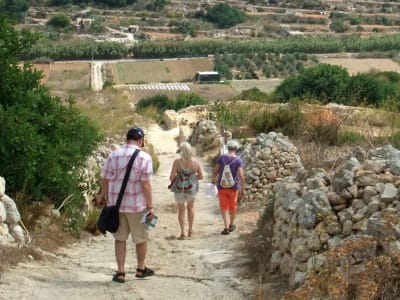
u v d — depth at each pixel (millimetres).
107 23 137375
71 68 90125
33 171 10641
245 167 15953
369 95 34938
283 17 149375
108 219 8055
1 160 10469
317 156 16016
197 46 106875
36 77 11789
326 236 7363
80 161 12016
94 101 43625
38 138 10641
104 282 8117
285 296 6383
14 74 11414
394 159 8047
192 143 26000
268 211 10367
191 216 12109
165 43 108250
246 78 89000
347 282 6125
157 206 15406
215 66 94250
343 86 35469
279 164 15750
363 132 20969
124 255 8219
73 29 128375
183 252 10492
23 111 10734
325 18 149750
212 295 7711
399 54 100750
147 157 8148
